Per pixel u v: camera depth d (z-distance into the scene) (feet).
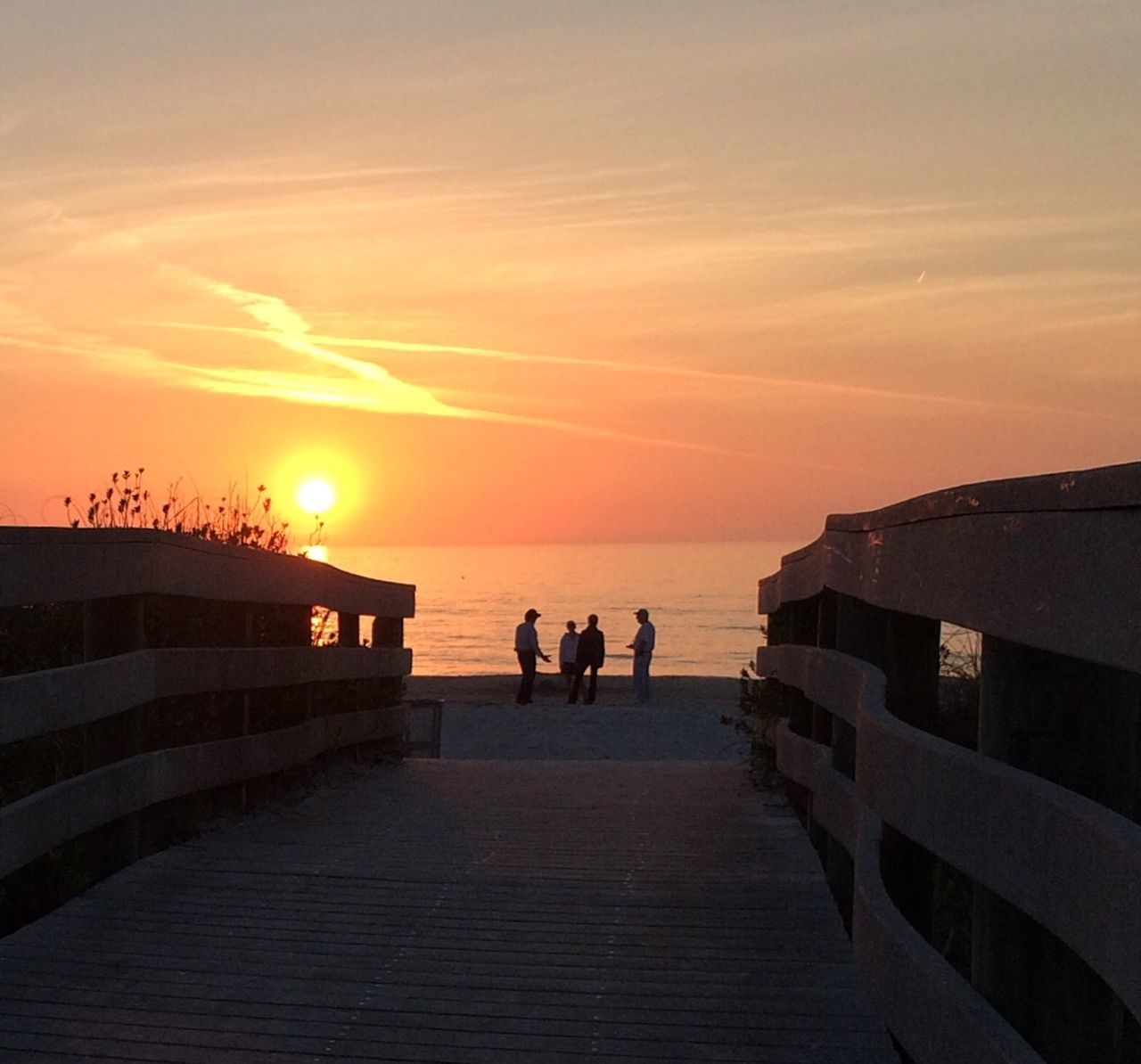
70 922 17.17
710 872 20.18
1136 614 7.13
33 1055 12.88
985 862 9.32
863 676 14.52
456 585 572.51
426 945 16.40
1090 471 7.63
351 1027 13.70
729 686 94.02
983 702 10.11
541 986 15.05
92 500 31.12
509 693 89.40
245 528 33.99
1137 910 6.66
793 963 15.84
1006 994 9.91
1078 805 7.80
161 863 20.27
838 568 16.98
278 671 24.79
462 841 22.20
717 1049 13.25
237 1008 14.21
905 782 11.51
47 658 20.90
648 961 15.93
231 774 22.62
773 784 27.43
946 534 10.88
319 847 21.65
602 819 24.31
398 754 33.50
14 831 15.42
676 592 487.61
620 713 72.69
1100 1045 9.71
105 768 18.44
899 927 11.68
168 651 20.31
